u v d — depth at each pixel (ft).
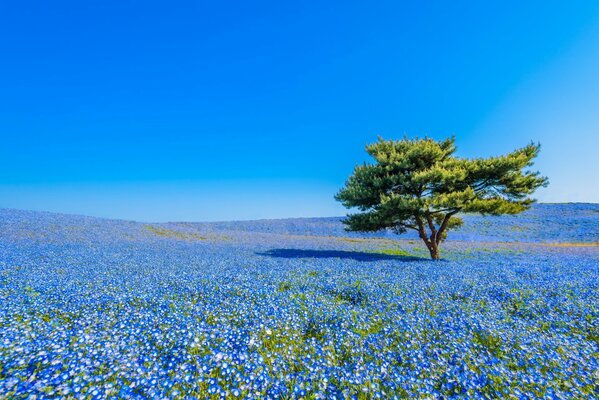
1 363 15.80
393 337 22.59
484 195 75.51
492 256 84.58
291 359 18.57
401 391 15.37
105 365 16.61
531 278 44.93
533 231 167.63
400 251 99.66
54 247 73.05
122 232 117.60
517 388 15.47
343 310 28.37
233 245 105.19
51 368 15.53
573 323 26.00
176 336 20.59
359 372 16.87
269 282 40.22
